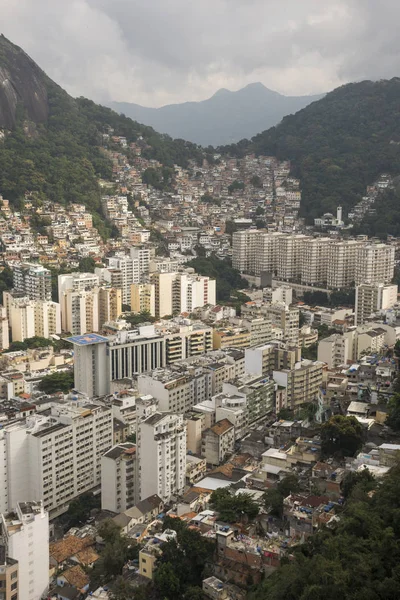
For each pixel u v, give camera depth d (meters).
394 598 133.38
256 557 173.38
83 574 198.88
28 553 192.75
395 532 152.38
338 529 159.12
